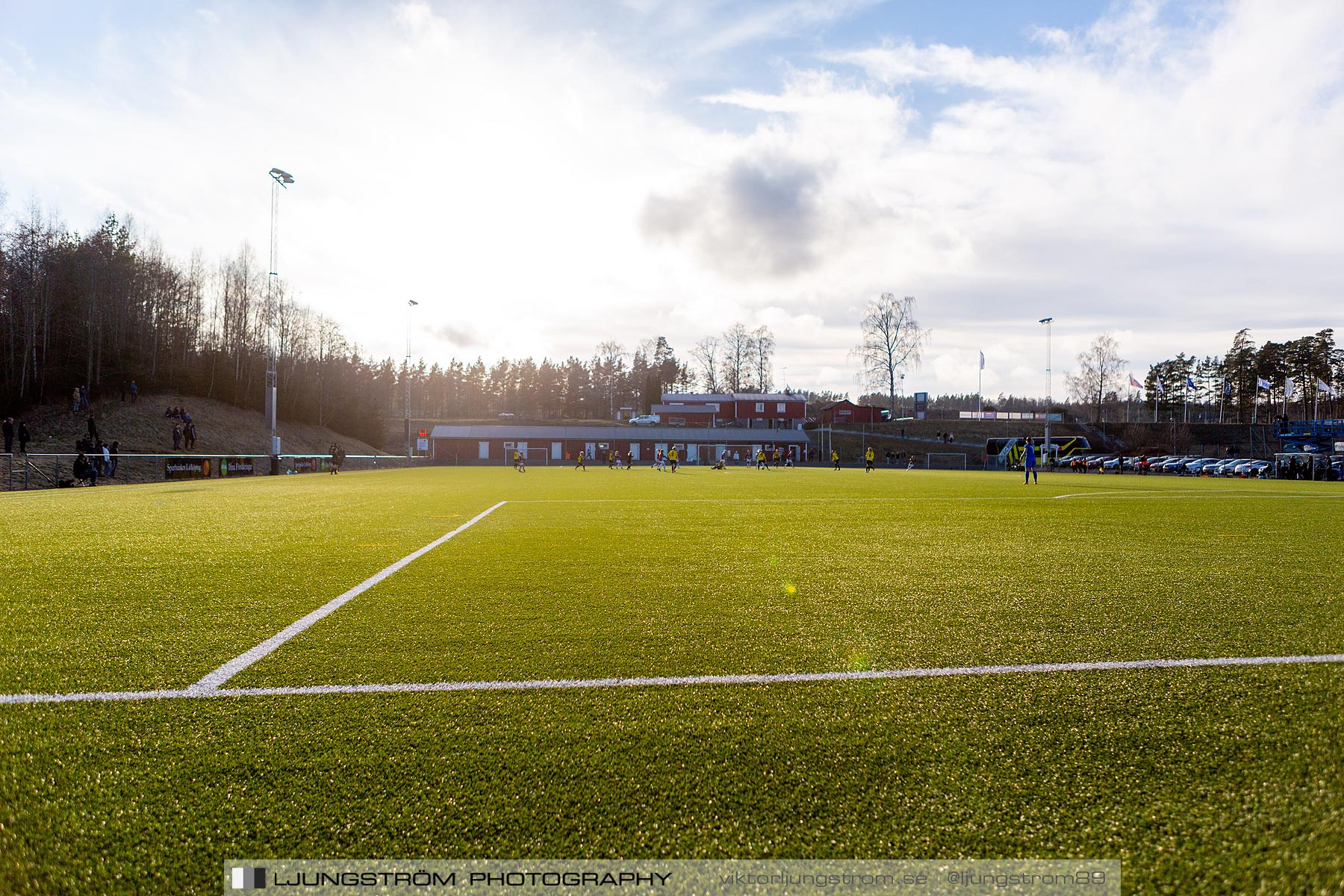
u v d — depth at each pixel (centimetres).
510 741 254
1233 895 172
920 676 328
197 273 5481
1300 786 222
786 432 6969
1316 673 330
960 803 215
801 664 346
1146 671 334
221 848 192
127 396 4303
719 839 197
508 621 430
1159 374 9069
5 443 2303
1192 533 912
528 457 6519
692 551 739
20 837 197
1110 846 193
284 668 336
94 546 751
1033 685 314
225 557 680
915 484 2495
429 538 842
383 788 222
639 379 12875
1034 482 2653
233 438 4406
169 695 300
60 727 266
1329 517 1150
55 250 4291
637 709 285
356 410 6444
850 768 236
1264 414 9000
